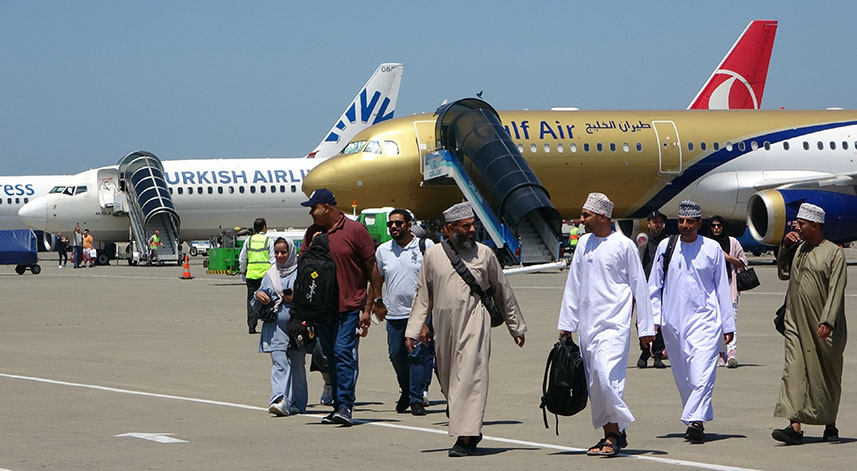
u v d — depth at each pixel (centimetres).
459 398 1002
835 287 1034
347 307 1184
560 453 1009
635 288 1013
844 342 1045
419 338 1085
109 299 3123
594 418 1009
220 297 3192
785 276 1098
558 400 1001
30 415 1212
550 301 2934
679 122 4591
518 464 952
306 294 1177
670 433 1116
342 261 1187
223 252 4238
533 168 4369
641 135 4506
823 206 4309
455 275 1020
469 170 4197
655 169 4506
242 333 2177
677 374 1109
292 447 1038
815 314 1042
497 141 4166
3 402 1307
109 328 2278
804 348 1046
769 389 1414
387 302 1280
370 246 1195
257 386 1476
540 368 1656
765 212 4456
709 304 1096
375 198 4341
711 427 1149
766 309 2611
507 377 1563
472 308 1017
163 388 1448
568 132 4428
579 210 4566
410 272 1270
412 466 943
